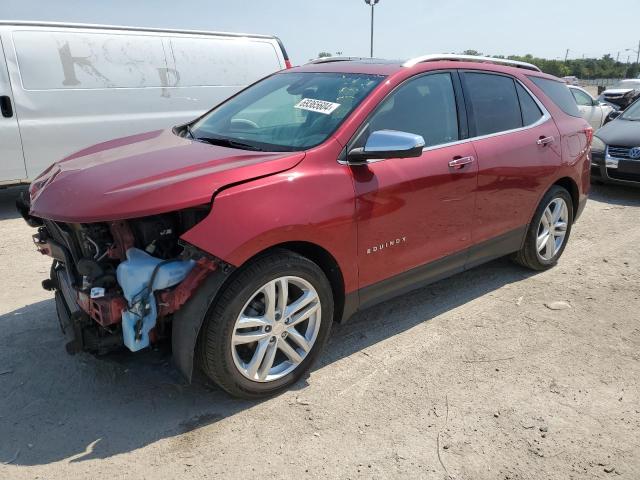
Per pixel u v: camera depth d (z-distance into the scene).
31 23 6.75
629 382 3.26
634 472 2.56
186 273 2.60
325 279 3.07
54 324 3.76
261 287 2.78
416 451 2.65
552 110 4.71
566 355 3.54
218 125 3.80
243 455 2.60
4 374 3.18
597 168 8.30
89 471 2.47
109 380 3.14
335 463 2.56
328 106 3.41
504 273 4.92
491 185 3.99
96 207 2.50
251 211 2.70
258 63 8.70
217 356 2.71
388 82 3.46
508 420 2.89
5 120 6.61
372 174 3.21
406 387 3.15
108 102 7.31
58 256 3.05
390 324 3.91
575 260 5.33
